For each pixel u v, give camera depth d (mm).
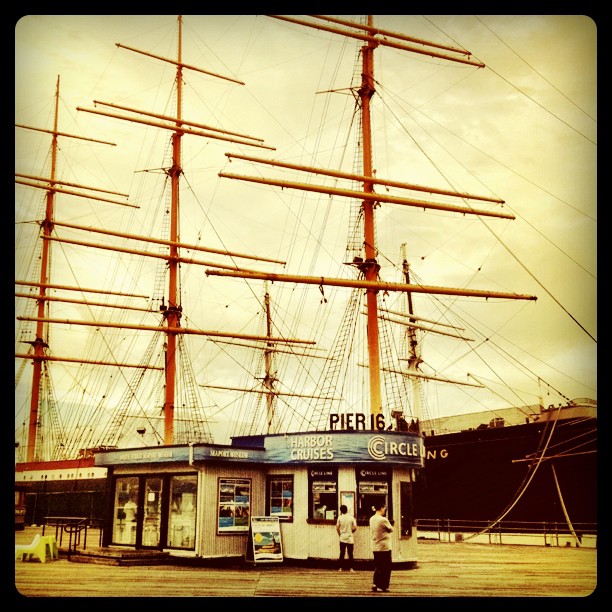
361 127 31078
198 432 43156
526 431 35688
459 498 38562
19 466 49625
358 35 29219
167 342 41969
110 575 15992
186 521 18984
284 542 19375
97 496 40656
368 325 28172
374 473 19188
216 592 13594
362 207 29719
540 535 32281
